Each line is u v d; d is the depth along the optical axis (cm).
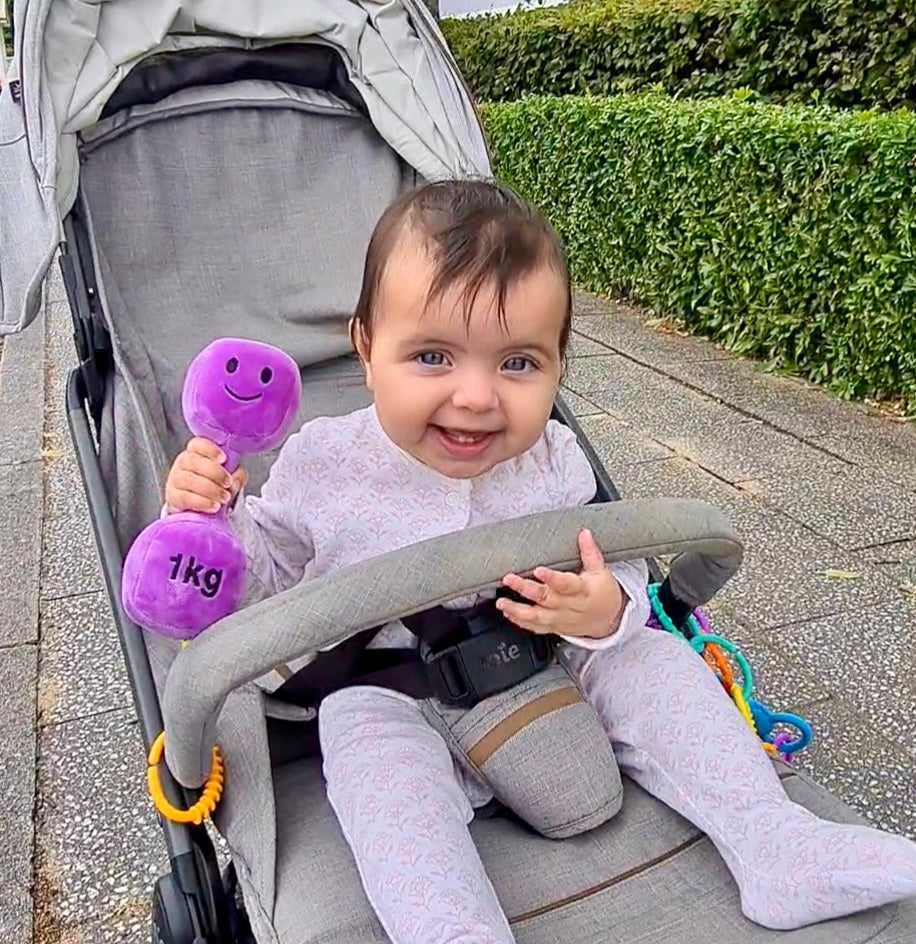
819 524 129
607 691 59
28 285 72
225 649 46
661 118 197
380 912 46
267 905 48
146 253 83
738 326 190
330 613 46
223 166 86
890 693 97
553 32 274
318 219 89
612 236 223
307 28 86
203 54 86
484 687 56
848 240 160
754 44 212
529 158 248
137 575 51
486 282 52
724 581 60
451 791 52
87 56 78
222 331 83
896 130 149
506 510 63
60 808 86
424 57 91
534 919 49
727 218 184
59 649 109
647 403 170
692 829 54
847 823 52
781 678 100
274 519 62
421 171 91
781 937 47
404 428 56
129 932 74
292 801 55
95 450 69
